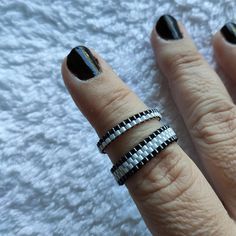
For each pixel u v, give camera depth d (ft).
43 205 0.25
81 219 0.26
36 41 0.26
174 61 0.26
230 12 0.30
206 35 0.29
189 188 0.23
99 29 0.27
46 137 0.26
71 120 0.26
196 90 0.26
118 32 0.28
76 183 0.26
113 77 0.22
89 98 0.22
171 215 0.22
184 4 0.29
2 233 0.25
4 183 0.25
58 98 0.26
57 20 0.27
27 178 0.25
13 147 0.25
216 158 0.25
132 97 0.22
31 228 0.25
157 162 0.22
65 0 0.27
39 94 0.26
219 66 0.29
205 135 0.26
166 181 0.22
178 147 0.23
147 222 0.23
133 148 0.22
